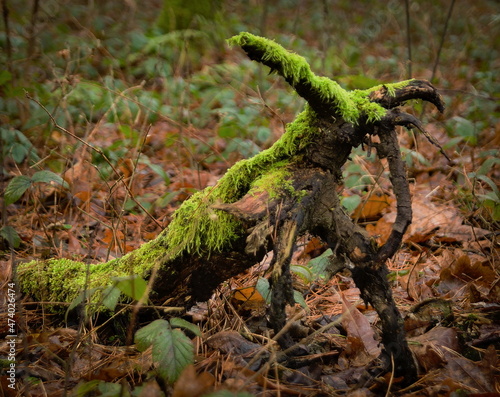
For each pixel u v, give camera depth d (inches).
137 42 248.7
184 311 91.1
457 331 93.8
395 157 76.4
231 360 82.1
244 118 185.9
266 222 72.8
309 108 81.3
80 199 148.5
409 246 133.5
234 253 84.8
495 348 91.1
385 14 400.5
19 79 192.2
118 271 93.5
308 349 86.5
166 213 148.7
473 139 168.7
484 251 124.0
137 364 80.7
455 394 74.4
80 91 190.7
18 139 165.6
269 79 250.5
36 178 96.8
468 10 389.1
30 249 126.9
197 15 261.3
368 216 146.0
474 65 300.7
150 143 189.0
